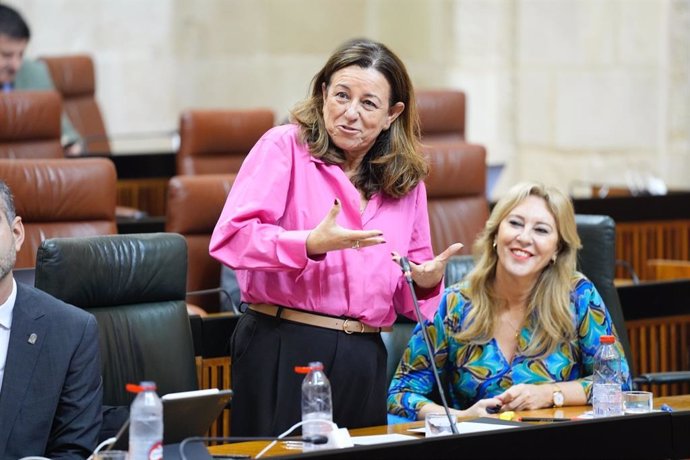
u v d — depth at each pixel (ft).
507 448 20.86
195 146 51.39
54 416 23.91
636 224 50.70
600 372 28.14
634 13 66.85
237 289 38.88
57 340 23.97
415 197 26.11
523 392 28.50
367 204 25.38
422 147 26.07
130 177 55.77
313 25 79.51
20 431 23.36
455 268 33.96
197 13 77.20
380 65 24.54
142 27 75.97
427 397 30.86
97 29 74.90
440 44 72.64
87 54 68.80
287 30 79.20
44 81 57.00
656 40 66.74
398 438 23.47
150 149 77.00
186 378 28.30
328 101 24.63
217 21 77.71
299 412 24.80
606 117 67.67
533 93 69.97
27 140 46.62
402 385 30.17
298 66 79.56
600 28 67.36
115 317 27.78
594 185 62.23
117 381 27.55
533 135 70.23
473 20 70.74
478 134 71.00
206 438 20.80
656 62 66.90
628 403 27.12
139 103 76.38
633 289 38.75
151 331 28.09
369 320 25.02
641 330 39.14
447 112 51.83
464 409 30.30
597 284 34.37
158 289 28.43
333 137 24.64
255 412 25.16
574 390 28.91
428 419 24.45
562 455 21.25
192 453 21.31
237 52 78.33
